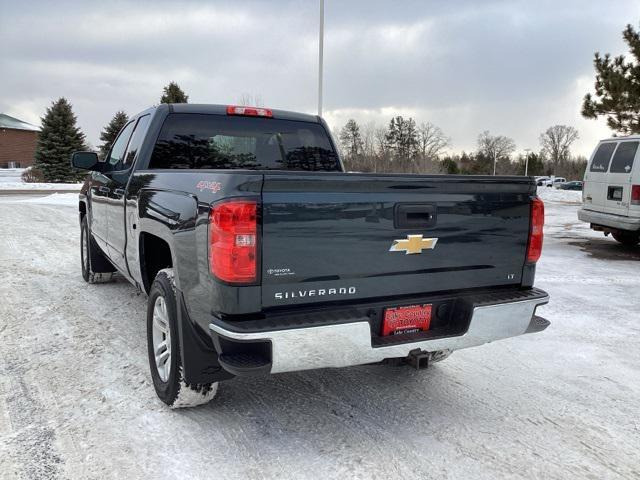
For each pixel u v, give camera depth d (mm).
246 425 3102
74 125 45594
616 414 3385
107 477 2555
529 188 3199
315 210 2559
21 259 7930
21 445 2809
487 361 4285
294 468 2674
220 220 2441
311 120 4914
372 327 2812
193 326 2877
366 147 61938
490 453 2875
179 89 39406
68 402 3320
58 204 19000
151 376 3553
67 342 4387
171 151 4254
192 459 2730
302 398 3492
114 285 6363
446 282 2982
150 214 3416
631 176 9516
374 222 2711
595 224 10414
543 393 3682
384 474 2643
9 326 4773
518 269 3230
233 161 4523
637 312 5816
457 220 2961
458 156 82625
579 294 6633
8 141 60438
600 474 2703
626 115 19250
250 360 2502
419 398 3547
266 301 2504
